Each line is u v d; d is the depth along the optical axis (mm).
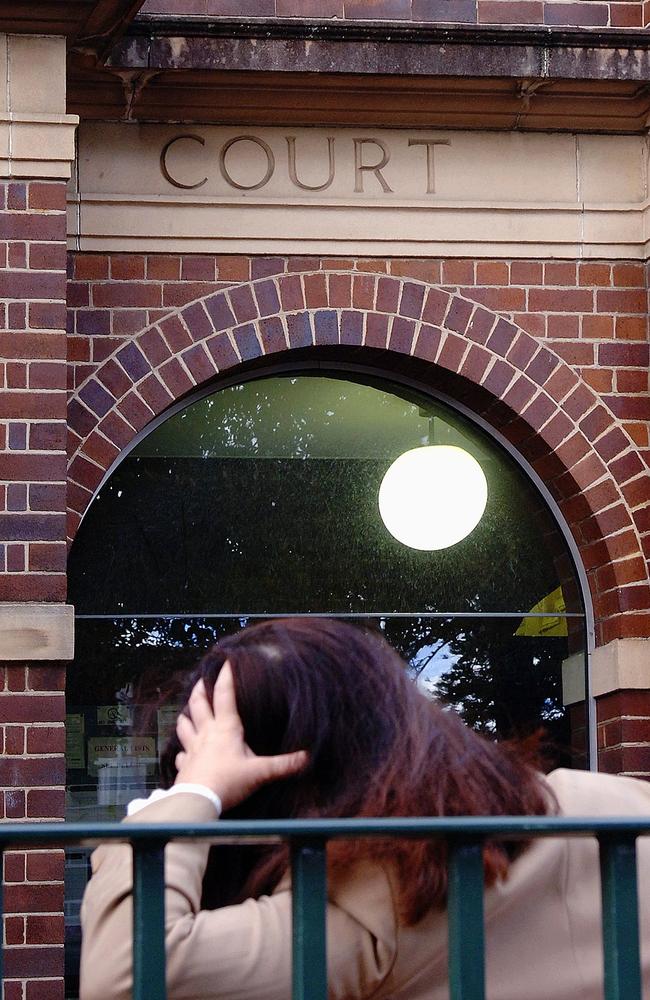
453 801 1713
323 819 1490
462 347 6531
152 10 6344
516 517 6730
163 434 6574
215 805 1695
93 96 6293
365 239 6504
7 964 5422
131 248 6352
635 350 6637
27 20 5754
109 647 6410
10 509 5625
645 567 6496
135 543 6492
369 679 1783
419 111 6535
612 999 1496
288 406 6691
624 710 6379
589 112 6633
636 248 6688
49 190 5789
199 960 1559
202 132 6465
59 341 5723
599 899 1730
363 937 1618
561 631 6656
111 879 1600
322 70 6270
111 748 6324
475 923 1469
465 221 6586
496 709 6598
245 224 6426
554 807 1794
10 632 5539
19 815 5492
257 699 1782
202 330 6363
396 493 6699
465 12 6551
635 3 6660
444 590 6660
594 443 6559
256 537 6582
